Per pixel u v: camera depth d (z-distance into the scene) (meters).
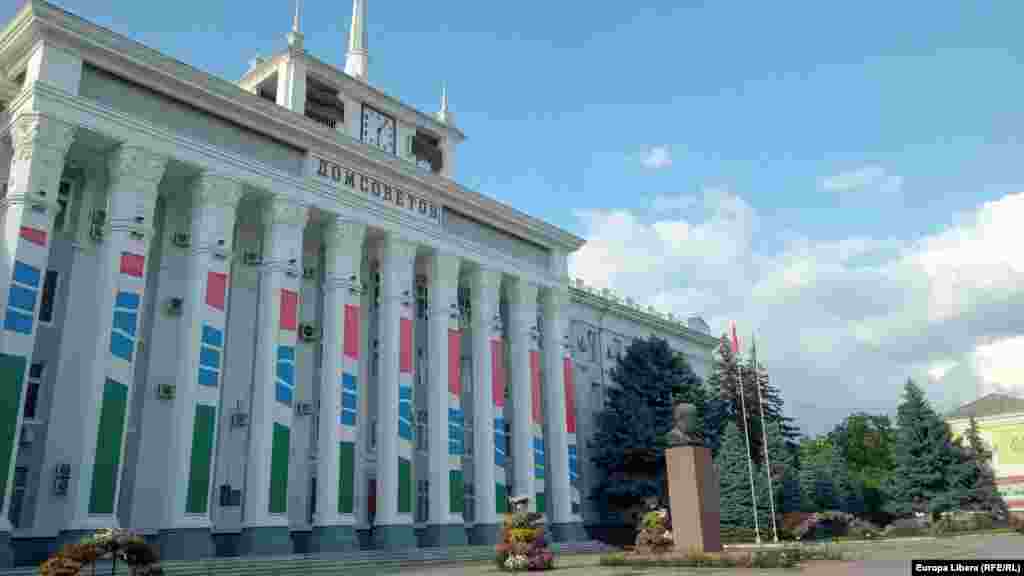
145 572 18.69
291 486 30.52
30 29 24.17
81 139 25.08
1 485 21.02
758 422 54.09
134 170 25.48
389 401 32.28
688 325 63.12
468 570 25.59
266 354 28.11
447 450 34.47
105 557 21.00
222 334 26.94
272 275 28.97
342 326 30.89
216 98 28.12
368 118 35.66
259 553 25.98
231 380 29.36
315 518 29.00
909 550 30.84
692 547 23.45
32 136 23.33
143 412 26.41
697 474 23.81
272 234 29.44
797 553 23.92
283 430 27.89
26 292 22.48
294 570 25.38
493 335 38.72
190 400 25.55
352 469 29.94
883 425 85.31
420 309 38.31
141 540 18.67
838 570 20.84
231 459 28.62
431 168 39.22
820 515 45.78
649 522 26.12
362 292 35.41
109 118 25.14
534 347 41.31
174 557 23.91
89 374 23.58
